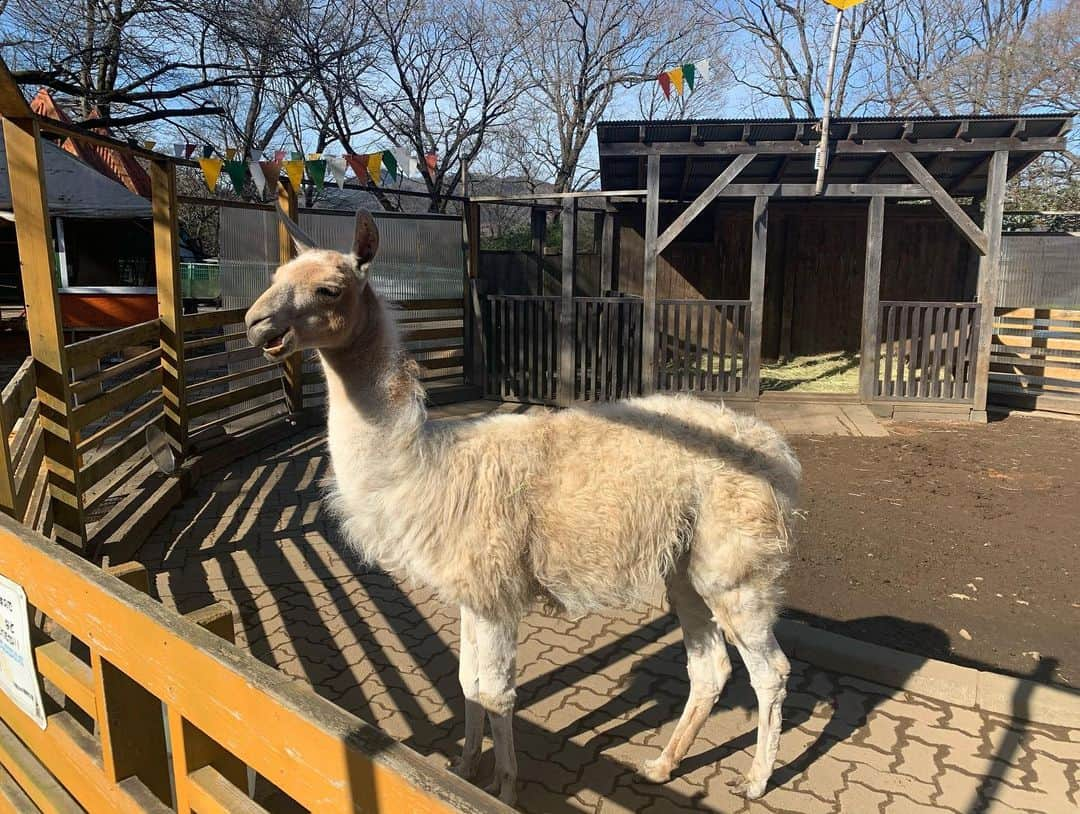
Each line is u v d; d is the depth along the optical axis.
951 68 24.55
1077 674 4.09
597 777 3.19
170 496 6.46
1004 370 11.72
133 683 2.00
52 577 2.13
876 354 10.50
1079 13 21.34
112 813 2.01
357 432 2.73
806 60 26.66
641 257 14.88
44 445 4.63
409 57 25.77
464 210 11.55
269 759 1.47
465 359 12.05
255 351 8.84
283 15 17.58
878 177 12.66
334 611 4.65
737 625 2.98
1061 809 2.97
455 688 3.84
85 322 15.70
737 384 10.91
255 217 8.97
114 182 15.23
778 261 14.52
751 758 3.32
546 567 2.80
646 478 2.84
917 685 3.79
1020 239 12.83
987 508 6.77
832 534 6.13
